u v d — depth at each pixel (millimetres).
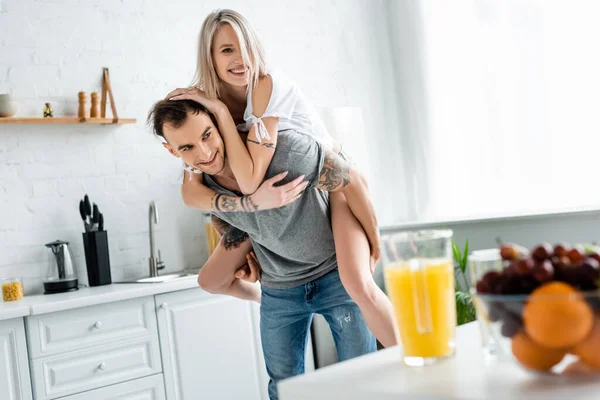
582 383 896
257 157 2174
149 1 4223
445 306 1065
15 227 3713
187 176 2473
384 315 2213
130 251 4062
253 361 3789
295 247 2348
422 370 1033
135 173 4113
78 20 3969
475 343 1167
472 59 4668
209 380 3607
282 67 4754
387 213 5129
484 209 4668
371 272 2354
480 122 4652
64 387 3166
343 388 994
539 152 4352
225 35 2168
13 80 3754
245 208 2258
